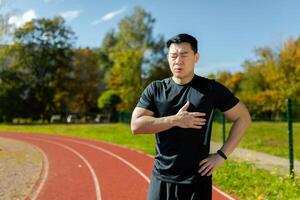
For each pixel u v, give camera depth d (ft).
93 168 46.70
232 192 30.40
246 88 194.70
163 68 185.78
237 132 10.24
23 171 44.78
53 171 44.68
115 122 175.22
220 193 30.45
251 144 68.03
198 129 9.73
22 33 199.41
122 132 109.29
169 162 9.91
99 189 34.17
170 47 10.18
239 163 42.45
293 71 161.48
